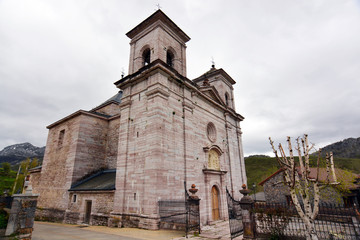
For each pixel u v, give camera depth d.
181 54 19.33
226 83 26.56
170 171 13.69
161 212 12.26
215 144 19.78
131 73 18.36
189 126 16.55
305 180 8.46
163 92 14.75
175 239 9.88
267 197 25.62
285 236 8.67
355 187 19.27
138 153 14.34
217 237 10.51
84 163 20.19
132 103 16.44
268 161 79.62
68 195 18.53
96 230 12.26
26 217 8.12
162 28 17.72
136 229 12.14
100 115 22.81
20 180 41.62
